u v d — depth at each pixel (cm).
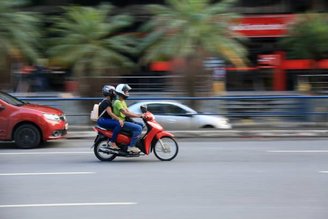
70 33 2753
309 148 1581
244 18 3572
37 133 1633
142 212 840
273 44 3581
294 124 1962
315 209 852
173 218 803
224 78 3153
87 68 2602
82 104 1948
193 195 957
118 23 2888
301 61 3438
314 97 1955
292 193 969
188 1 2609
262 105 1969
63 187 1038
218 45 2578
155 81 3000
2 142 1800
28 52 2664
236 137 1906
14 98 1730
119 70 2805
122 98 1386
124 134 1360
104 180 1104
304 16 3244
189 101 1978
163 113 1964
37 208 871
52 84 3247
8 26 2566
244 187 1023
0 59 2650
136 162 1349
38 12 3372
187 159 1386
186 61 2517
